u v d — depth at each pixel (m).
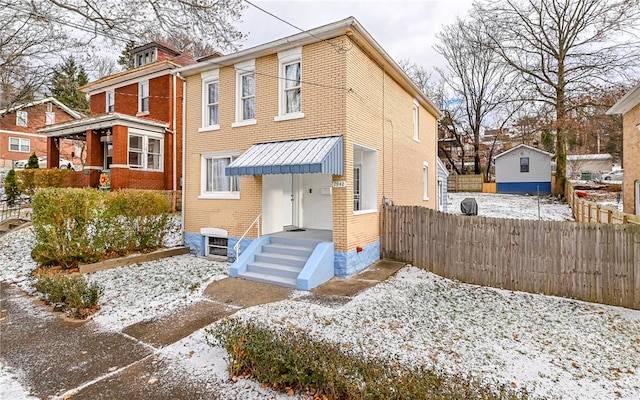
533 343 6.18
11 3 9.16
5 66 16.56
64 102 33.19
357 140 10.54
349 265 10.03
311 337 5.49
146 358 5.38
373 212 11.79
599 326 7.13
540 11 25.30
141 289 8.73
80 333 6.31
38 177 19.94
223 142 12.47
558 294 9.09
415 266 11.62
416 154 16.91
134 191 12.36
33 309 7.55
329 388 4.15
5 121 32.38
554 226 9.17
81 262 10.48
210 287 8.98
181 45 10.84
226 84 12.41
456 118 42.69
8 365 5.19
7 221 16.30
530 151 35.69
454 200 31.34
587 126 25.11
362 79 10.90
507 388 4.57
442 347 5.84
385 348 5.65
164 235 13.44
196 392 4.46
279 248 10.60
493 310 7.96
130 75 20.83
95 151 18.42
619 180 41.19
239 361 4.72
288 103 11.22
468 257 10.27
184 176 13.62
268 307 7.45
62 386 4.63
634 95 14.06
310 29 9.92
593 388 4.70
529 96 27.62
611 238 8.52
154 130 18.78
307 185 13.23
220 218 12.42
